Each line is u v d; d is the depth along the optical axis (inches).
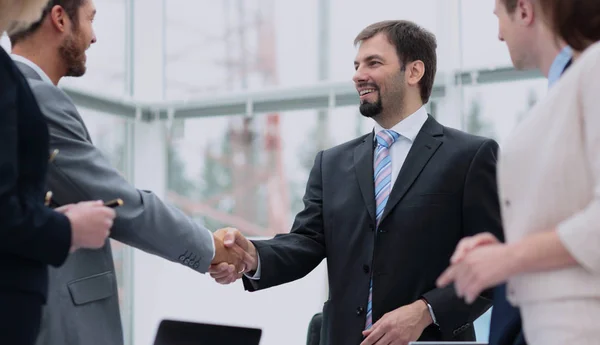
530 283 45.6
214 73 182.5
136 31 187.6
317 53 171.6
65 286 70.7
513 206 47.8
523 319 47.6
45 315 69.2
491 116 151.3
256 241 90.7
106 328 73.7
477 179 82.1
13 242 47.3
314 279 158.1
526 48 54.3
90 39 78.9
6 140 47.4
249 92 177.2
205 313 170.4
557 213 45.1
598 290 43.1
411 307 78.0
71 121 73.9
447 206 81.7
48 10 74.5
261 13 178.2
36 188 51.7
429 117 89.4
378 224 82.9
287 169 174.2
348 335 82.0
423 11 159.0
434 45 91.7
